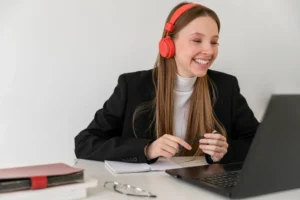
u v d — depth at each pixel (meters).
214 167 1.06
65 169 0.82
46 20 1.60
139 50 1.74
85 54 1.67
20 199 0.69
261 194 0.75
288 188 0.78
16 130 1.61
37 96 1.62
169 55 1.37
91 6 1.65
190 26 1.30
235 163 1.14
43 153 1.65
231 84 1.58
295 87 2.06
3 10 1.56
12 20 1.57
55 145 1.67
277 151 0.69
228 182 0.86
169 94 1.43
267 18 1.96
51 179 0.74
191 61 1.34
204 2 1.82
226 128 1.51
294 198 0.76
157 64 1.51
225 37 1.89
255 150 0.67
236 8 1.89
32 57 1.60
